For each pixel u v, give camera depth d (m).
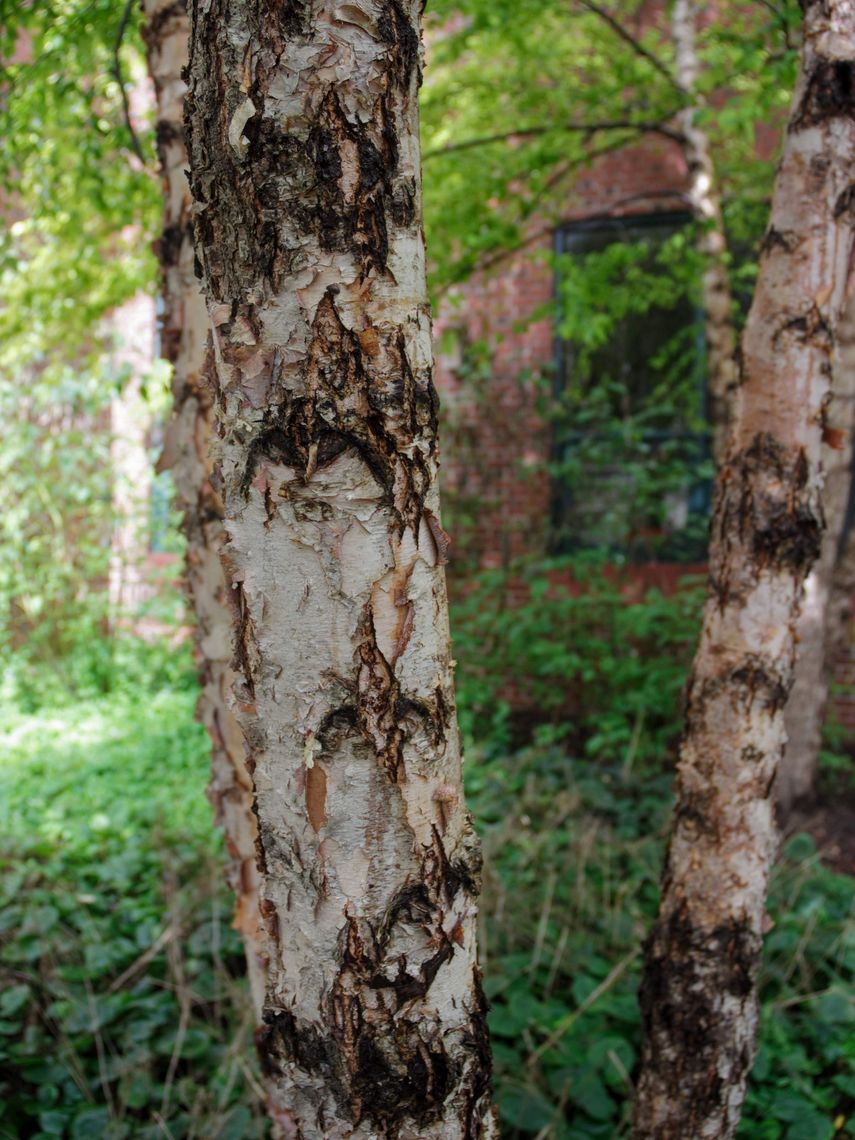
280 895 1.19
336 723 1.13
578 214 6.31
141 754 5.59
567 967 3.23
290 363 1.09
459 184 5.04
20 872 3.80
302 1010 1.18
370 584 1.12
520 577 6.49
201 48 1.10
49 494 7.34
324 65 1.06
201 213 1.13
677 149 6.07
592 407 6.34
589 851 3.88
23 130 3.78
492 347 6.55
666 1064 1.98
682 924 1.96
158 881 3.74
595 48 5.42
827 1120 2.56
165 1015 2.94
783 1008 3.07
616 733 5.18
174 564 7.35
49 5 3.37
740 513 1.93
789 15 3.49
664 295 5.53
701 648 2.01
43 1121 2.56
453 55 4.67
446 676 1.20
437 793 1.18
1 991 3.04
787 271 1.88
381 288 1.10
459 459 6.63
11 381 7.14
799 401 1.88
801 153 1.87
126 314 7.06
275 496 1.12
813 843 4.18
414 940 1.17
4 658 7.36
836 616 5.16
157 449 7.47
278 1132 1.90
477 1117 1.24
